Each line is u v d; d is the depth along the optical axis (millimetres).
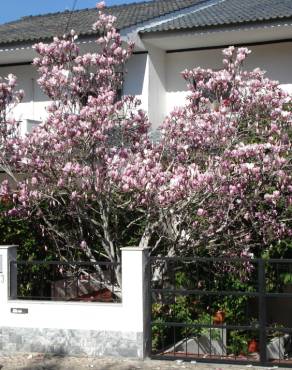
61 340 8125
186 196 7902
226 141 8453
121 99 9680
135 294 7852
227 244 8578
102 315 7977
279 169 8016
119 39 9406
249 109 8617
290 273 9711
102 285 9383
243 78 8930
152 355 7855
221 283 9172
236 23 12195
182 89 13984
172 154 8656
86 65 9125
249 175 7961
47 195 8570
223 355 8438
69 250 9453
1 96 9211
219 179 7895
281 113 8438
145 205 8336
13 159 8617
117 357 7902
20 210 8922
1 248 8391
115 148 8633
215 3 16969
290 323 11289
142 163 8102
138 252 7852
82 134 8227
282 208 8758
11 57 14164
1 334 8344
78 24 14867
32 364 7727
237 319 9258
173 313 8586
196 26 12500
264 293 7535
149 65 13422
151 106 13508
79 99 9023
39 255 9891
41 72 9172
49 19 17609
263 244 8812
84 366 7598
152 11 15469
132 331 7852
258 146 7984
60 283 9828
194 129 8562
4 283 8359
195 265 9008
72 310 8102
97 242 9484
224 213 8219
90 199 8742
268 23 12031
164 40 13141
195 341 8750
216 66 13695
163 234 8516
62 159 8398
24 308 8281
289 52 13016
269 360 7797
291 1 14586
